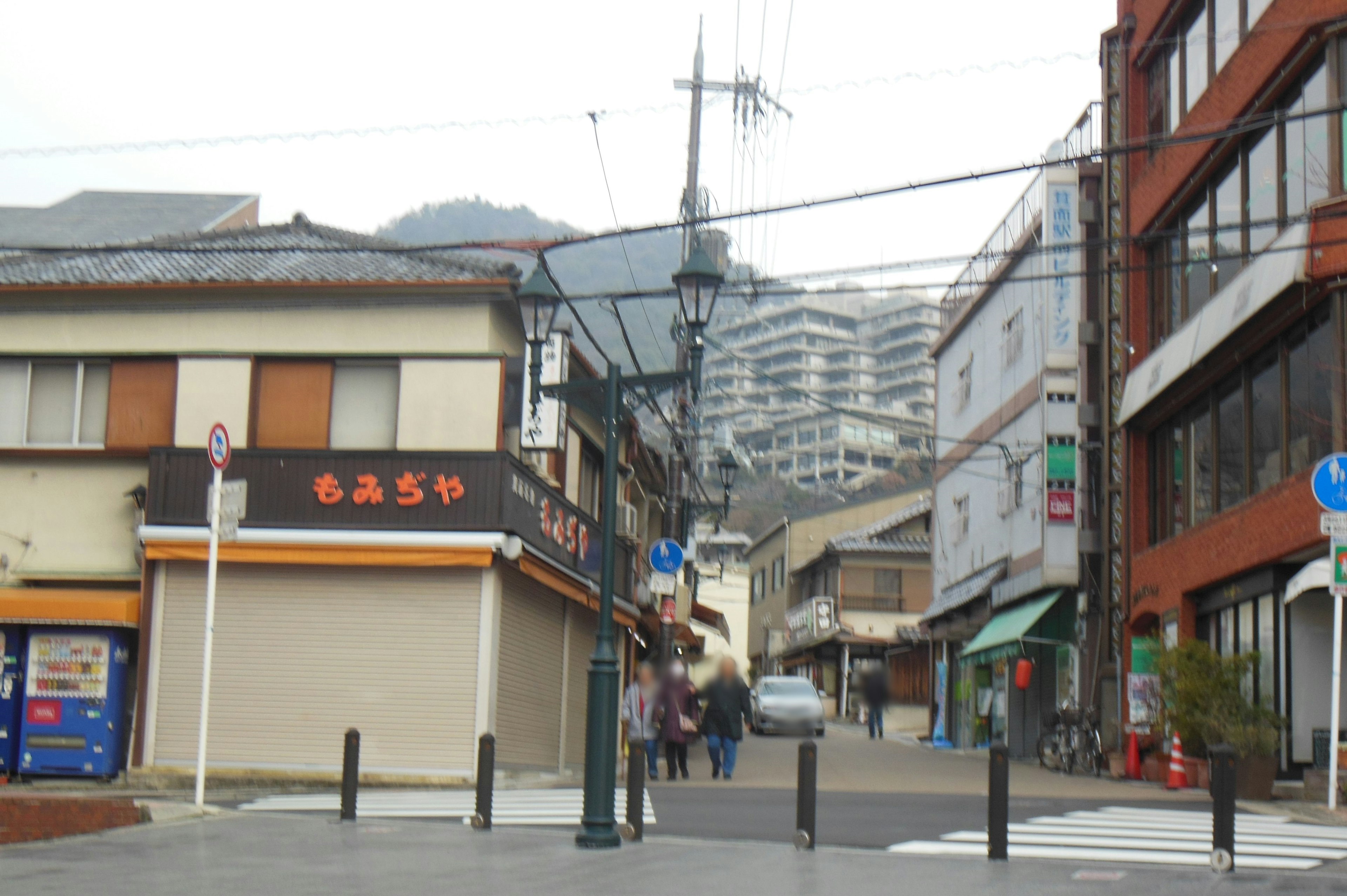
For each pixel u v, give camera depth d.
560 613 21.66
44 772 17.39
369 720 17.52
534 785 17.91
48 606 17.41
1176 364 20.62
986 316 32.66
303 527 17.66
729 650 71.06
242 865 9.12
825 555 53.31
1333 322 15.83
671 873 8.84
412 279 18.30
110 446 18.56
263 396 18.45
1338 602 14.15
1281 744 17.61
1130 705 20.97
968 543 34.25
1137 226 23.42
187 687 17.70
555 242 13.20
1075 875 8.86
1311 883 8.60
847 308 116.50
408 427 18.08
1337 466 14.11
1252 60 18.11
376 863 9.28
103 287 18.55
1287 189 17.27
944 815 13.02
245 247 20.64
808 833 10.24
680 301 14.41
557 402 18.84
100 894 7.87
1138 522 23.58
